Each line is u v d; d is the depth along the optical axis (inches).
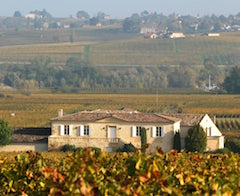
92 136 6250.0
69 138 6205.7
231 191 1983.3
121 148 6156.5
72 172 1863.9
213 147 6112.2
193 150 5979.3
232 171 2292.1
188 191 2039.9
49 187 1911.9
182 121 6471.5
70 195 1752.0
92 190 1804.9
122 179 1936.5
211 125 6752.0
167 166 2364.7
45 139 6294.3
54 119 6274.6
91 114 6358.3
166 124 6146.7
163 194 1859.0
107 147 6176.2
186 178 2065.7
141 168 1889.8
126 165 1991.9
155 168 1860.2
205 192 1955.0
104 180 1948.8
